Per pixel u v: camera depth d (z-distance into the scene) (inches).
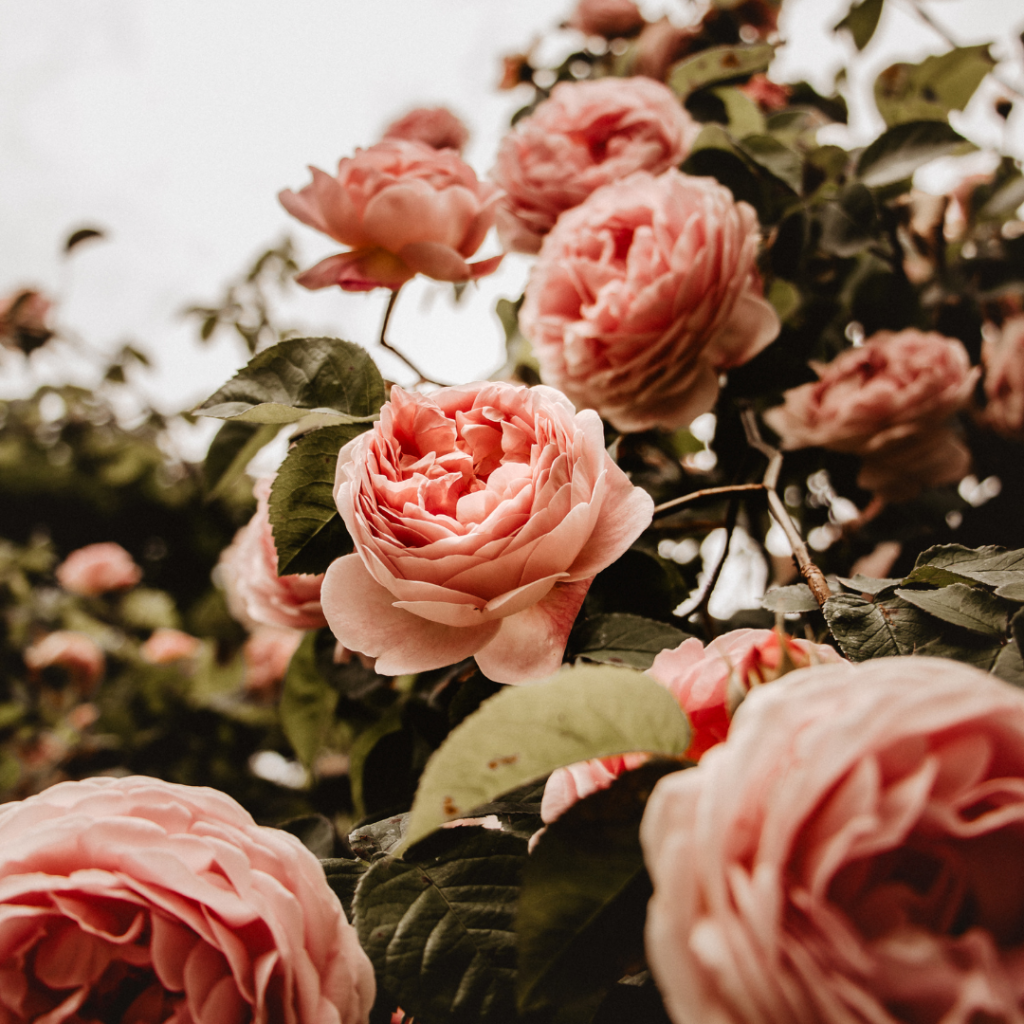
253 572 17.8
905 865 9.0
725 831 8.4
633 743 11.4
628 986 12.1
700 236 16.3
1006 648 12.5
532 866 11.4
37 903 12.4
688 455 22.9
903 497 20.0
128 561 42.6
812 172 21.1
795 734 8.9
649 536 18.5
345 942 12.5
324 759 25.1
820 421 19.6
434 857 13.1
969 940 8.4
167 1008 12.4
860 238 19.6
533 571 12.7
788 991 7.7
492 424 13.7
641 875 11.3
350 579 13.3
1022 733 8.7
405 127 18.4
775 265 19.7
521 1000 11.0
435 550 12.7
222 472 18.9
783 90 24.4
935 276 22.0
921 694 8.6
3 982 12.3
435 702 17.2
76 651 34.8
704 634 16.9
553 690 11.0
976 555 13.6
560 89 20.9
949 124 19.7
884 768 8.7
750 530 20.8
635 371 16.7
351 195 16.3
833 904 8.5
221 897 12.1
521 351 21.9
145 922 12.5
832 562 20.9
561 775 12.3
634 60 24.8
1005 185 21.8
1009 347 21.0
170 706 31.4
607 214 17.4
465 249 16.8
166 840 12.5
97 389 42.3
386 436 13.6
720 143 19.8
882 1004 8.3
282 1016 12.1
